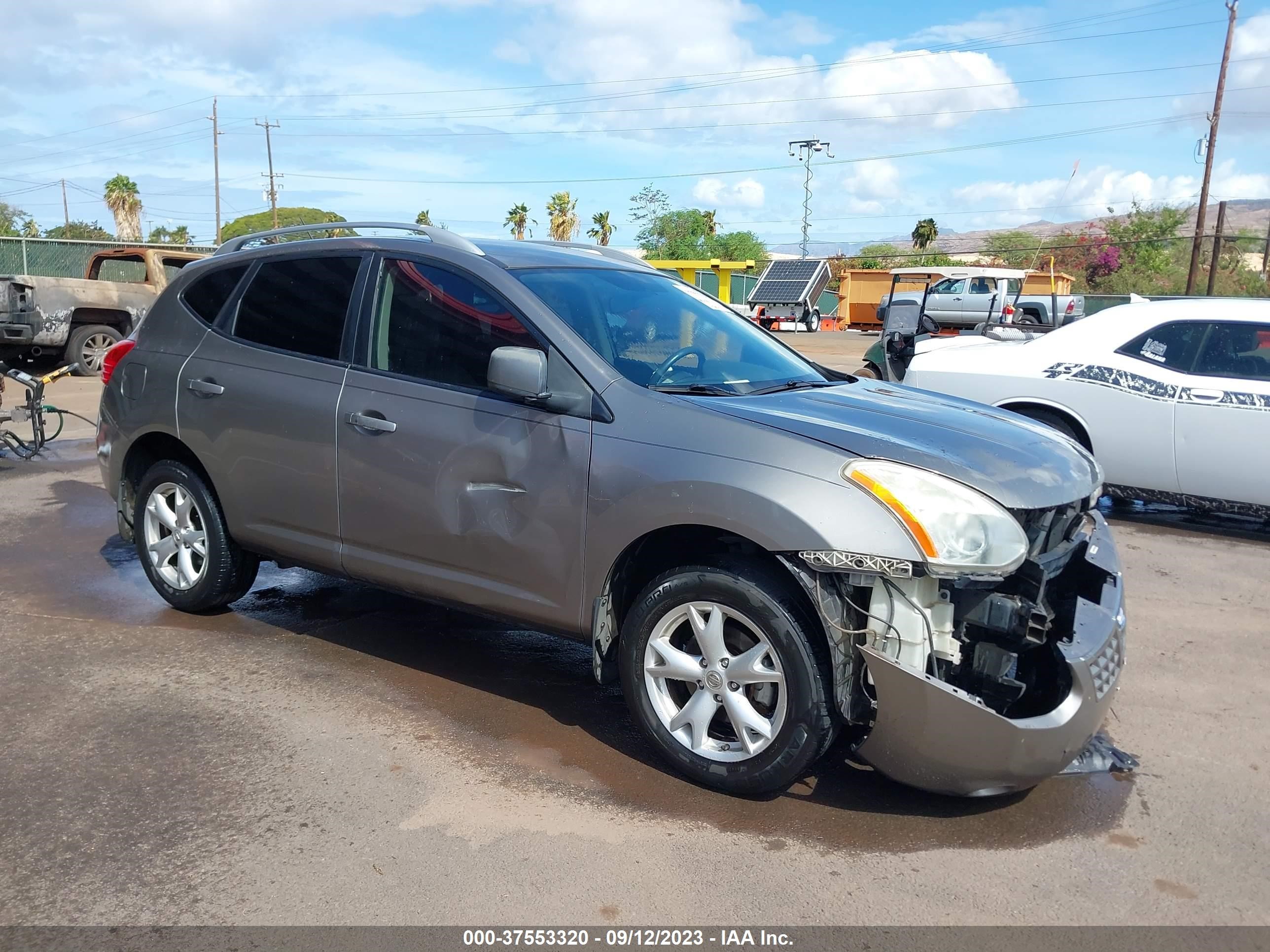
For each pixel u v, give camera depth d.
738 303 38.22
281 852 2.96
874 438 3.20
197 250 26.36
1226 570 6.11
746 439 3.22
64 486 7.91
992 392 7.43
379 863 2.91
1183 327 6.84
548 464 3.54
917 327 9.23
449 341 3.90
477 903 2.73
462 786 3.37
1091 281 51.31
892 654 3.01
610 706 4.05
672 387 3.63
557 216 64.44
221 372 4.51
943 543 2.92
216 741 3.65
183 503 4.81
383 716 3.90
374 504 4.00
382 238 4.25
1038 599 3.07
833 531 2.98
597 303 3.96
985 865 2.97
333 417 4.09
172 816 3.14
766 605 3.12
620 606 3.58
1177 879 2.91
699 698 3.33
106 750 3.57
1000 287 27.27
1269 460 6.41
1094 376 7.02
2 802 3.21
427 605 5.25
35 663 4.35
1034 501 3.09
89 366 15.41
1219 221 36.41
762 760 3.19
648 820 3.18
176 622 4.89
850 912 2.73
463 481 3.74
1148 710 4.09
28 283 14.44
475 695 4.12
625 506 3.35
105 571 5.69
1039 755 3.00
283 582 5.57
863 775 3.52
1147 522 7.37
